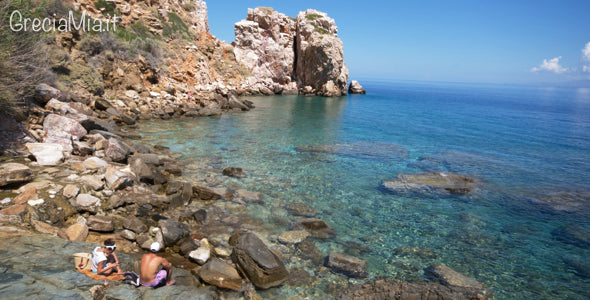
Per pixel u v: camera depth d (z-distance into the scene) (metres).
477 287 7.89
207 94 38.16
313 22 66.31
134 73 30.89
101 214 9.48
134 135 19.92
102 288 5.79
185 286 6.41
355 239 10.09
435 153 22.12
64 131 14.41
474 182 15.98
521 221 11.98
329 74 65.88
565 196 14.56
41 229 7.68
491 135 30.70
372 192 14.16
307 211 11.80
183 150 18.36
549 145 26.64
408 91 145.38
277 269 7.59
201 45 49.88
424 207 12.88
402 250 9.60
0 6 13.30
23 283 5.37
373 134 28.33
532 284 8.27
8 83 12.66
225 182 13.94
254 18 65.88
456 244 10.15
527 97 136.88
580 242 10.52
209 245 8.85
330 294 7.35
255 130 26.19
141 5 42.25
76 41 27.28
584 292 8.00
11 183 9.09
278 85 63.56
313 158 19.02
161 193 12.05
